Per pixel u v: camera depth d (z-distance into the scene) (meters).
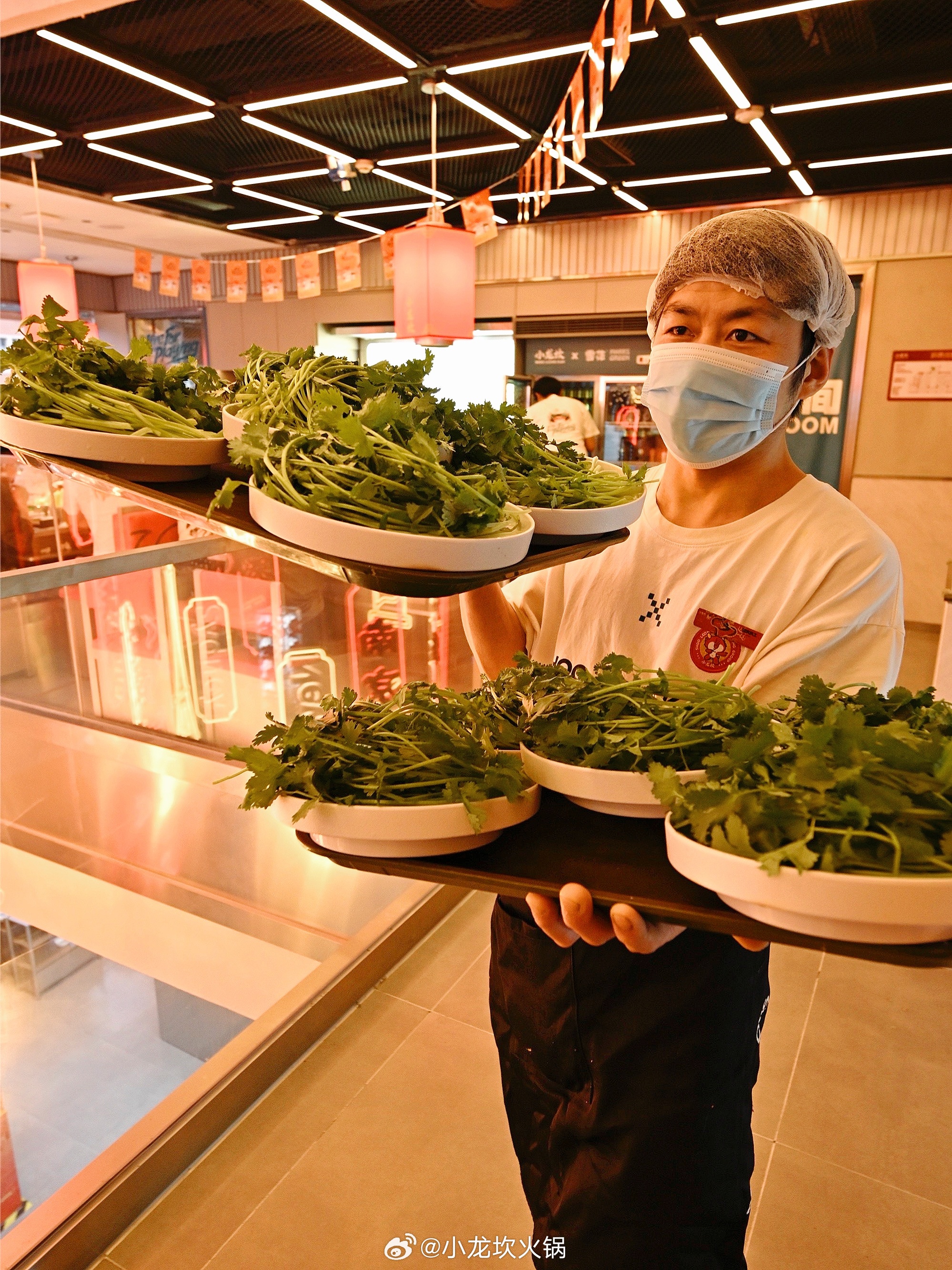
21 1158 3.49
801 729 0.84
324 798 0.88
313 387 0.94
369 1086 2.01
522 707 1.07
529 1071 1.25
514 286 7.05
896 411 5.88
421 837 0.85
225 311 8.63
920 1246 1.63
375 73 3.56
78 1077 3.84
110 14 3.08
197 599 3.36
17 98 3.96
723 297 1.08
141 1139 1.72
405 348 8.16
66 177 5.41
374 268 7.67
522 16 3.05
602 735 0.94
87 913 3.69
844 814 0.69
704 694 0.98
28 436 0.93
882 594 1.09
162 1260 1.59
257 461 0.84
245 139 4.55
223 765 3.36
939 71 3.50
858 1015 2.26
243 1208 1.70
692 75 3.54
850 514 1.14
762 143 4.45
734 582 1.15
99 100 3.98
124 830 3.58
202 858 3.47
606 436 6.95
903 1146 1.85
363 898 3.04
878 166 4.95
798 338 1.11
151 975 3.71
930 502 5.89
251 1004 3.46
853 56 3.38
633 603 1.24
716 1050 1.11
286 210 6.21
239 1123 1.90
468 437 0.98
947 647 3.51
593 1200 1.17
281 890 3.32
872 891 0.64
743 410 1.09
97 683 3.43
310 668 3.39
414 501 0.79
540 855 0.89
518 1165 1.80
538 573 1.40
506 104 3.92
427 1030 2.18
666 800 0.81
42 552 3.41
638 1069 1.13
